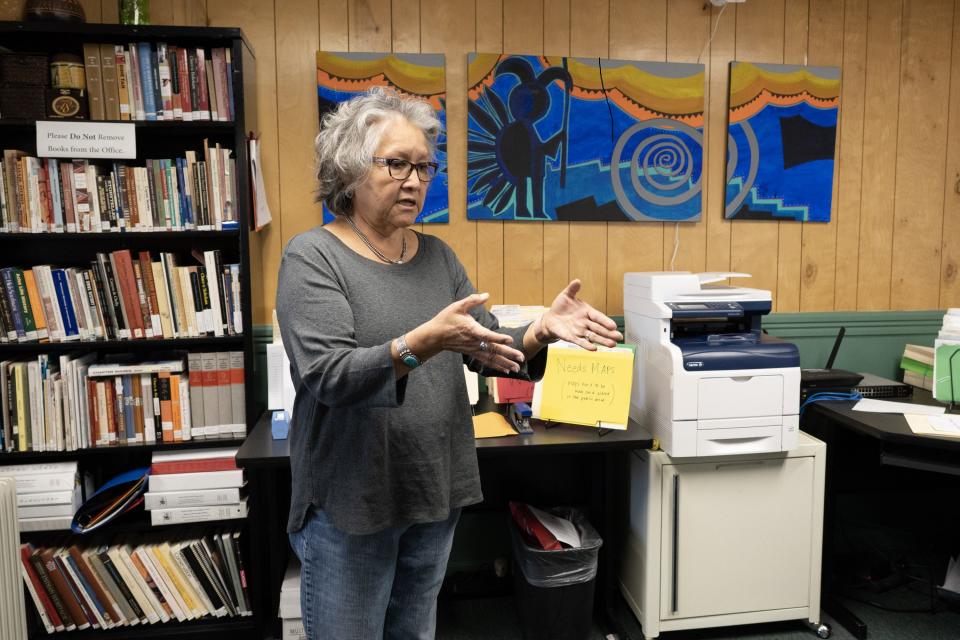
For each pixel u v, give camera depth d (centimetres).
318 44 228
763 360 197
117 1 216
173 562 205
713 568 207
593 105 243
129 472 210
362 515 115
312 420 117
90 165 196
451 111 238
